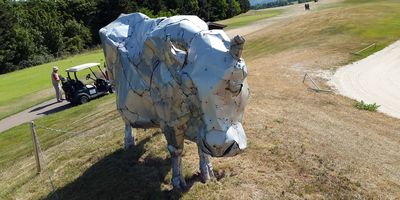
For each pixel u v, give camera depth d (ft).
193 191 32.63
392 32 112.88
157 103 29.73
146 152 40.68
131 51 33.71
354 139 47.26
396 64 86.84
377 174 37.60
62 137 56.13
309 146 41.47
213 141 25.26
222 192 32.65
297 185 33.96
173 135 29.66
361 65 87.40
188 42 26.99
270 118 49.24
